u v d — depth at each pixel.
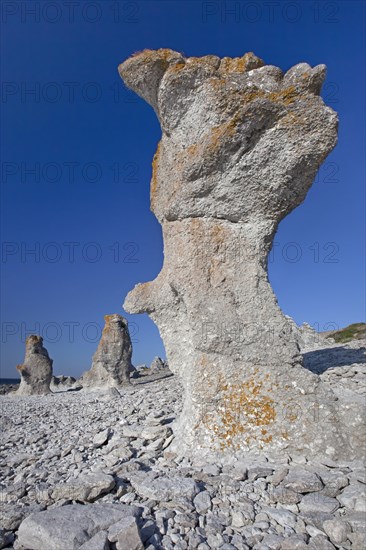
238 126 5.36
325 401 5.01
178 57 5.67
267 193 5.69
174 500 4.02
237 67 5.83
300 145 5.38
